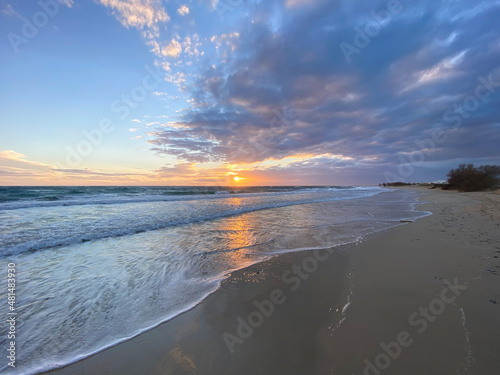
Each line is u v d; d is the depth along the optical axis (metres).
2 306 2.75
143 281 3.47
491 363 1.71
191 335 2.25
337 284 3.23
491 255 4.04
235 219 8.97
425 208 11.90
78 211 10.15
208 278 3.57
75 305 2.80
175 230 6.99
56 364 1.89
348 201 17.30
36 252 4.75
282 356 1.93
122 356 1.98
